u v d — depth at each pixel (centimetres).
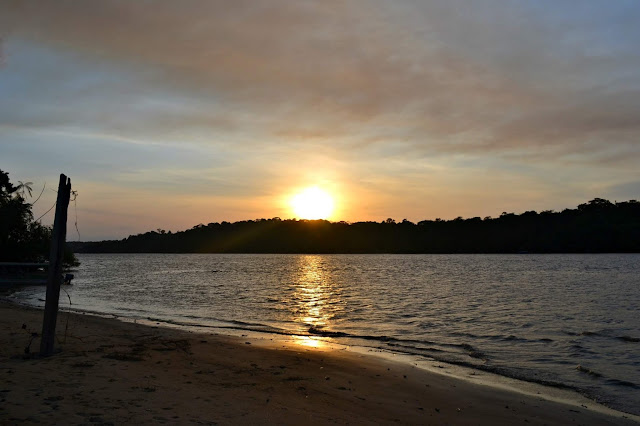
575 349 1577
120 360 1087
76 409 705
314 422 744
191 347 1319
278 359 1220
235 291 4081
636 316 2438
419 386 1048
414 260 14725
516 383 1140
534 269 8138
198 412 738
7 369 928
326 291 4094
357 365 1214
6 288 4122
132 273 7412
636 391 1091
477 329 1995
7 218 5403
